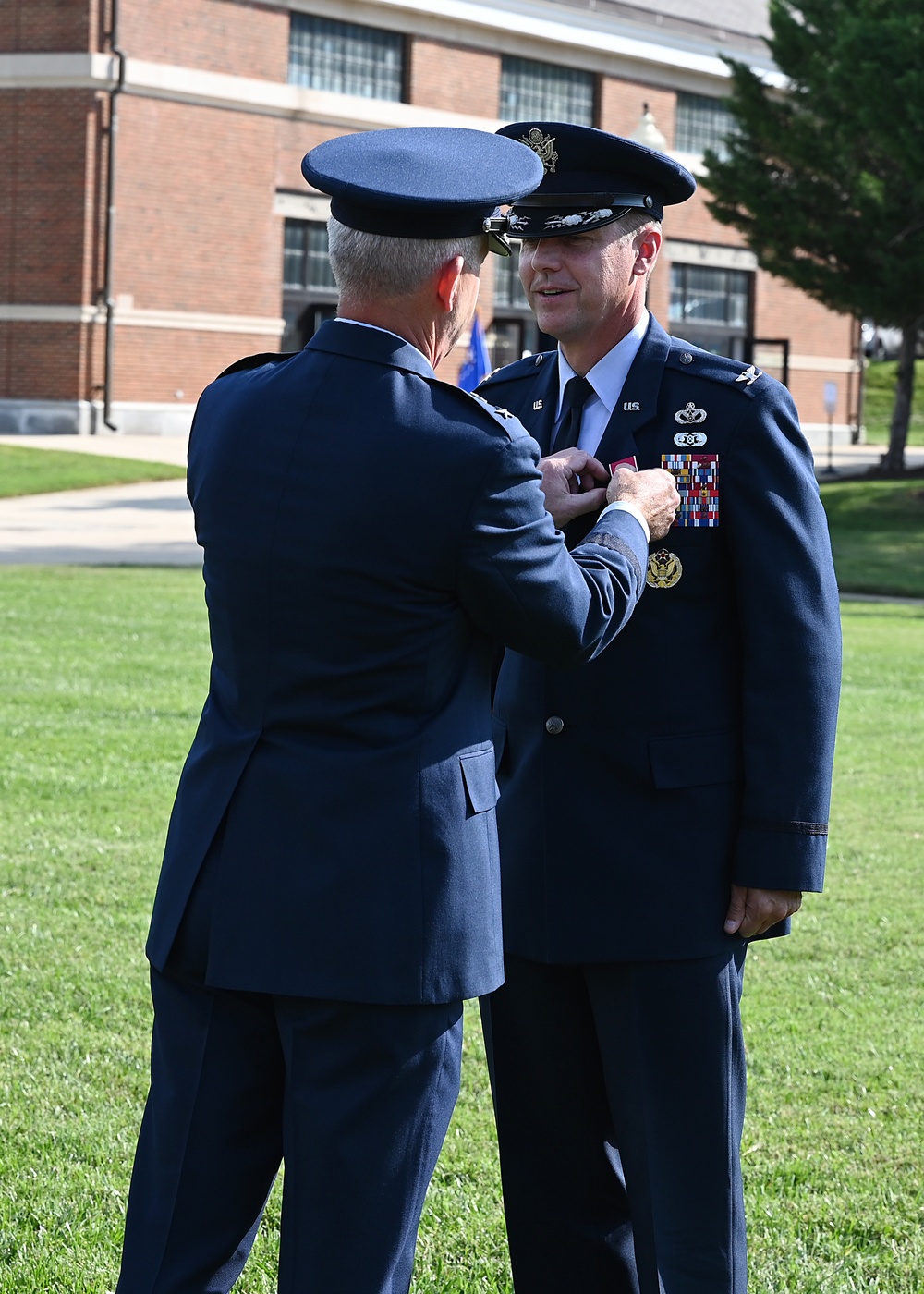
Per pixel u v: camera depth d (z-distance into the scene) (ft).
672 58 138.51
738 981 9.92
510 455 8.02
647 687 9.64
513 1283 10.77
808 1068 15.72
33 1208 12.41
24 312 111.55
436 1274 11.63
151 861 22.22
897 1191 13.00
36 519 79.46
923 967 18.94
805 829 9.38
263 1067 8.34
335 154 8.36
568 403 10.24
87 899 20.42
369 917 7.83
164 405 115.03
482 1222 12.46
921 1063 15.85
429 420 7.99
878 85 86.33
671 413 9.75
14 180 110.42
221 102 115.14
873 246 94.68
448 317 8.36
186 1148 8.21
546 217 9.60
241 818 8.08
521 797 9.99
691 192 9.97
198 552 69.26
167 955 8.28
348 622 7.91
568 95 134.92
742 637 9.57
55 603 49.19
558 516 9.33
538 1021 10.19
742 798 9.66
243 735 8.21
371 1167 7.91
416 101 125.29
